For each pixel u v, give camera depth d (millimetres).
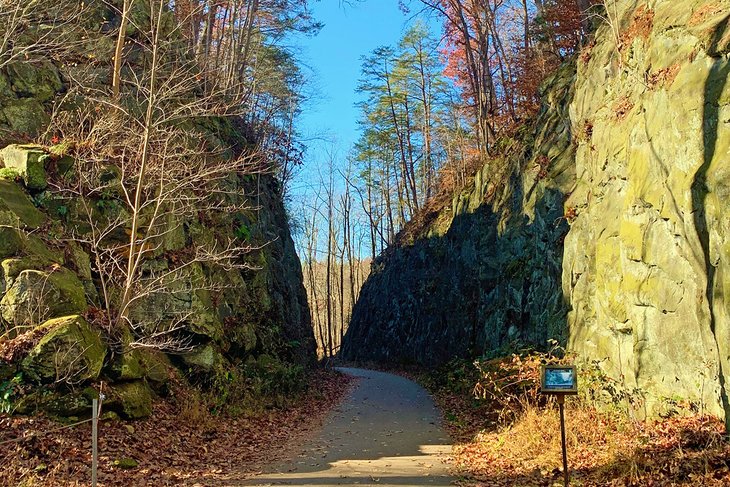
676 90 8711
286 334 19250
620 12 13391
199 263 13453
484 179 23844
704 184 7676
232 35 23359
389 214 47906
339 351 45719
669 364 8828
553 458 8453
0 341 8953
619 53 12156
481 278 21609
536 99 24031
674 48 9523
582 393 10844
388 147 46938
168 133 11820
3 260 9680
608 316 11031
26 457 7559
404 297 33281
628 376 10008
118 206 12250
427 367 27047
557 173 16516
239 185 18031
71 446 8141
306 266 56500
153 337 11359
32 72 13781
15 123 12969
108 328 10266
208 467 8789
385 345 34719
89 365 9195
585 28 19297
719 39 8211
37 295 9469
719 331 7262
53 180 11484
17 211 10438
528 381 12164
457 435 11852
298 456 9891
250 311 16000
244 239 16312
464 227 25078
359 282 59125
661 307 9008
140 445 9031
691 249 7969
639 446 7605
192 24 20078
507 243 19578
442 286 27219
